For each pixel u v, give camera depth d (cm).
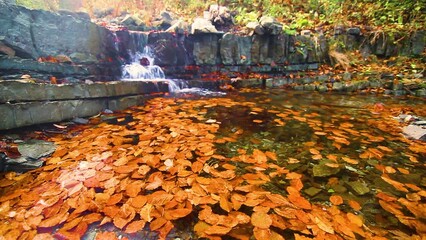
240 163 184
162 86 417
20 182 154
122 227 120
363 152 208
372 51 600
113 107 317
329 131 259
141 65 462
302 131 258
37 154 185
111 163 179
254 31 527
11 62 290
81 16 454
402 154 206
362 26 617
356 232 117
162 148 206
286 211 130
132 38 462
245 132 251
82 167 172
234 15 648
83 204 134
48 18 352
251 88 502
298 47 561
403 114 324
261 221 123
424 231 119
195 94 429
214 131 251
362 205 138
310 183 160
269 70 556
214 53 523
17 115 215
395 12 661
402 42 587
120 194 144
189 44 512
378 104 374
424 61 570
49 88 242
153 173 167
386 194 149
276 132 253
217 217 126
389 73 529
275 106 363
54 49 359
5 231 114
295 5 726
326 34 600
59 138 223
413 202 142
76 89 270
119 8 677
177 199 140
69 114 263
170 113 311
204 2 752
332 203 139
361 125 283
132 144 214
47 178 158
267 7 700
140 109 328
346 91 494
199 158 190
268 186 154
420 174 174
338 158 196
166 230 118
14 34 315
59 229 117
